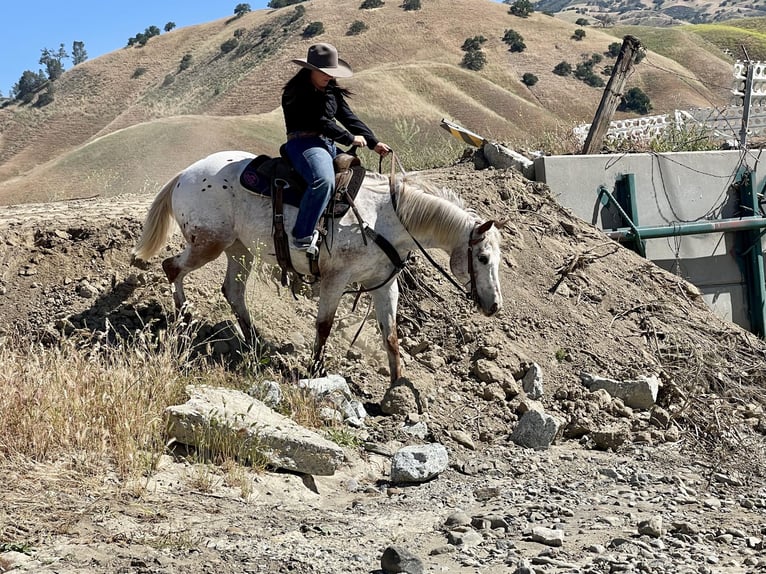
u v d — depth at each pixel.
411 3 95.44
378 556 4.65
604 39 93.25
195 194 7.05
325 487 5.87
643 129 16.34
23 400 5.44
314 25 93.75
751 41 119.81
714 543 5.24
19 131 98.06
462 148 14.24
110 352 6.99
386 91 69.94
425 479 6.11
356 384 7.44
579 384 8.09
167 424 5.71
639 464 6.86
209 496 5.24
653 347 9.02
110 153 48.81
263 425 5.88
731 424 7.75
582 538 5.14
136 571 4.05
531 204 10.73
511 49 87.81
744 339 9.57
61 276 7.95
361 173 6.95
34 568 3.95
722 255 12.80
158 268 8.12
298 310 8.17
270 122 57.00
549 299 9.20
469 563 4.64
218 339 7.46
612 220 11.82
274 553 4.48
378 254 6.93
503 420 7.37
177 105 91.06
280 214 6.79
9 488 4.73
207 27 113.25
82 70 107.69
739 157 12.94
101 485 5.01
